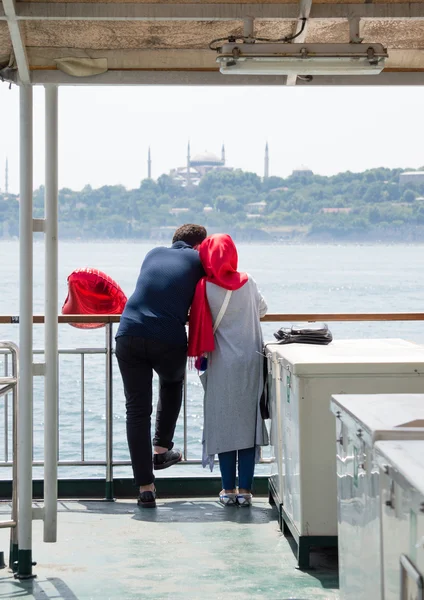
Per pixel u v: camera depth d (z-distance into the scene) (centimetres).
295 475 481
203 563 483
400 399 338
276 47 420
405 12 425
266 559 490
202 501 637
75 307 789
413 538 227
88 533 548
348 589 332
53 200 464
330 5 426
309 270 10894
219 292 599
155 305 602
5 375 600
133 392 611
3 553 484
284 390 518
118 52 466
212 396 606
